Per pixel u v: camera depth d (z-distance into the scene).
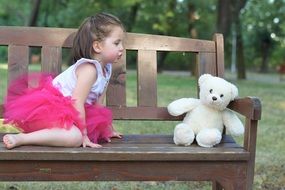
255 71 36.81
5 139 2.45
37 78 2.97
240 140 5.30
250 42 36.34
